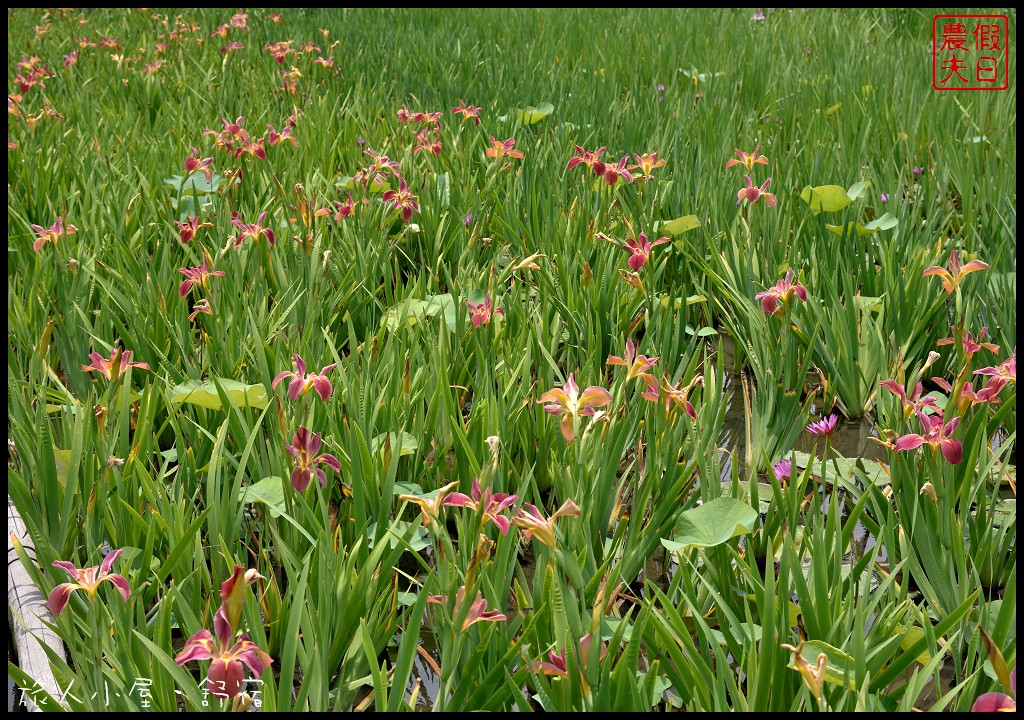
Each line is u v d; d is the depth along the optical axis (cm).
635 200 498
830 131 618
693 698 198
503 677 204
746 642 209
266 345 330
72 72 830
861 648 190
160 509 251
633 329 379
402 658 200
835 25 1006
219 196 488
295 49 931
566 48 952
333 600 221
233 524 248
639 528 258
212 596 231
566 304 385
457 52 888
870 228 425
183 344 346
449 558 215
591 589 226
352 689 214
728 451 340
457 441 274
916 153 605
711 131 591
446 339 335
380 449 270
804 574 246
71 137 617
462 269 413
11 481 245
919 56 830
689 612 232
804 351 378
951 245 415
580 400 243
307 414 275
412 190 495
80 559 261
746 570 224
